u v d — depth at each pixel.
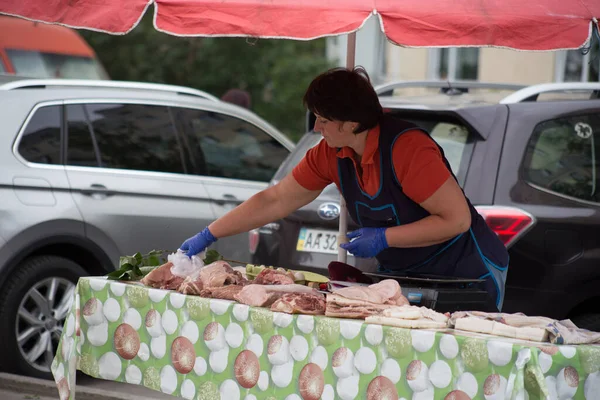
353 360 4.30
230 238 9.35
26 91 8.23
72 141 8.34
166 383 5.14
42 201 7.95
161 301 5.16
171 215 8.76
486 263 5.32
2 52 14.69
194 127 9.28
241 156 9.59
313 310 4.59
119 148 8.66
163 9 5.12
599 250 6.66
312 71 23.97
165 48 24.05
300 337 4.50
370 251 4.95
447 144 6.89
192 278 5.23
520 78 18.11
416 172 4.91
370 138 5.00
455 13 4.83
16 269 7.87
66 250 8.34
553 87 7.17
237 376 4.78
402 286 4.88
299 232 7.34
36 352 7.95
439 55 20.61
